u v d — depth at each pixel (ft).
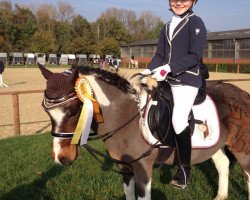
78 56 188.55
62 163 9.60
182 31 11.09
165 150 11.33
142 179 10.93
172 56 11.28
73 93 9.36
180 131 10.84
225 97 12.89
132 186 12.07
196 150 11.82
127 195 12.16
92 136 11.03
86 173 17.46
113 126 10.66
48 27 231.71
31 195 15.31
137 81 11.18
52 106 9.19
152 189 15.61
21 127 30.48
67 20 257.96
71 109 9.36
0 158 19.86
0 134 28.07
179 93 11.06
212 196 15.29
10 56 179.93
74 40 208.95
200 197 15.05
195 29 10.84
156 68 11.23
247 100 13.35
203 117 11.85
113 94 10.62
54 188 15.84
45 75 9.70
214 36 157.38
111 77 10.62
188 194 15.23
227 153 14.55
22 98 47.29
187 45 11.10
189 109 11.06
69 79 9.37
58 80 9.34
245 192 15.42
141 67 172.86
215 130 12.07
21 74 101.30
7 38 192.54
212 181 16.72
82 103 9.57
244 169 13.23
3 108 39.52
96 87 10.35
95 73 10.54
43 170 17.98
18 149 21.81
